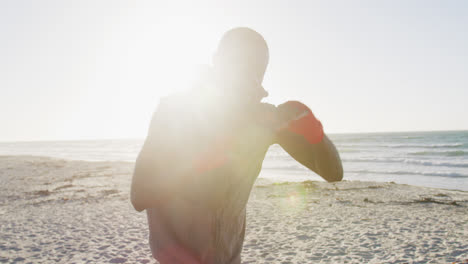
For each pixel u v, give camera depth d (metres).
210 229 0.84
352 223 6.75
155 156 0.77
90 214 7.89
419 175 18.91
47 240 5.80
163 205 0.84
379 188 12.02
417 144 51.84
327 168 0.76
